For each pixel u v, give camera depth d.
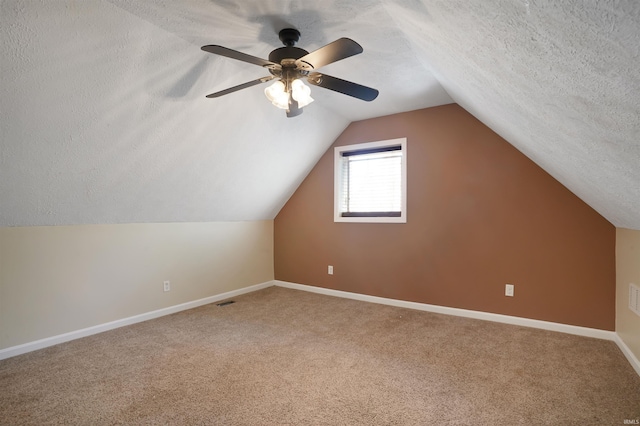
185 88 2.30
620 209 1.95
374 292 3.83
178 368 2.20
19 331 2.47
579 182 2.13
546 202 2.89
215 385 1.98
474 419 1.64
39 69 1.71
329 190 4.16
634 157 1.10
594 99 0.91
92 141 2.22
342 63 2.45
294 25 1.91
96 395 1.87
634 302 2.21
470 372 2.12
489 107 2.11
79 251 2.80
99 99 2.02
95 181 2.51
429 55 1.97
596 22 0.61
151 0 1.63
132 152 2.48
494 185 3.12
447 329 2.90
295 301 3.88
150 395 1.87
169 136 2.56
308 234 4.37
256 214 4.36
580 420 1.63
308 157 4.03
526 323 2.97
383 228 3.75
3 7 1.43
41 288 2.59
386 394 1.87
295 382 2.01
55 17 1.57
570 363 2.23
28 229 2.53
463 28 1.11
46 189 2.33
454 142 3.31
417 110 3.51
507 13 0.79
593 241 2.71
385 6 1.66
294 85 1.86
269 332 2.87
